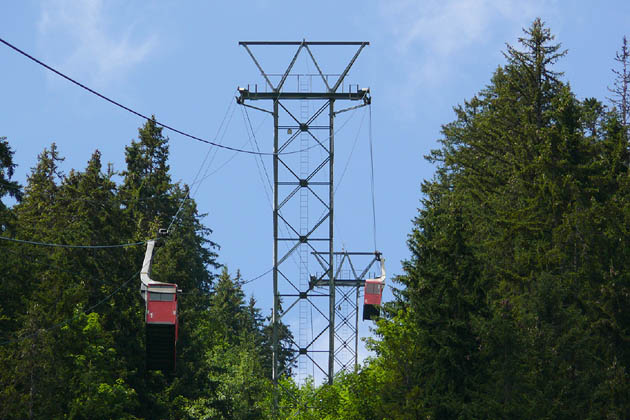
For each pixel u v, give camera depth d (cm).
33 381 10575
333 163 12988
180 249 14338
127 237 14438
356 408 13388
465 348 10088
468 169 14925
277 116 12925
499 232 12800
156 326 9931
